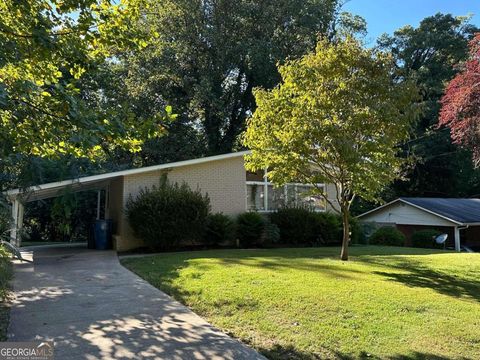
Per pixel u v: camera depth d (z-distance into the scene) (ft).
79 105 14.33
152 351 13.94
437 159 109.91
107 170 62.03
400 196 114.01
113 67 81.20
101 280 25.88
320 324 16.88
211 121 90.48
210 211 47.24
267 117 32.58
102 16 16.17
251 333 15.96
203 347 14.39
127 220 43.60
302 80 31.19
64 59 15.87
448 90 59.06
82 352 13.74
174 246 43.62
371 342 15.06
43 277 26.76
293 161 32.42
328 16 87.76
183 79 83.25
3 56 13.71
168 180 46.34
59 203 47.65
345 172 32.37
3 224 17.74
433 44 113.80
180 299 20.92
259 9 84.12
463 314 18.48
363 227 63.31
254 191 52.80
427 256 37.70
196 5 81.51
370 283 23.98
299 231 49.88
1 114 14.39
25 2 13.66
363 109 29.58
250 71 85.25
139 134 15.44
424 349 14.51
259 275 25.66
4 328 16.02
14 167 23.93
